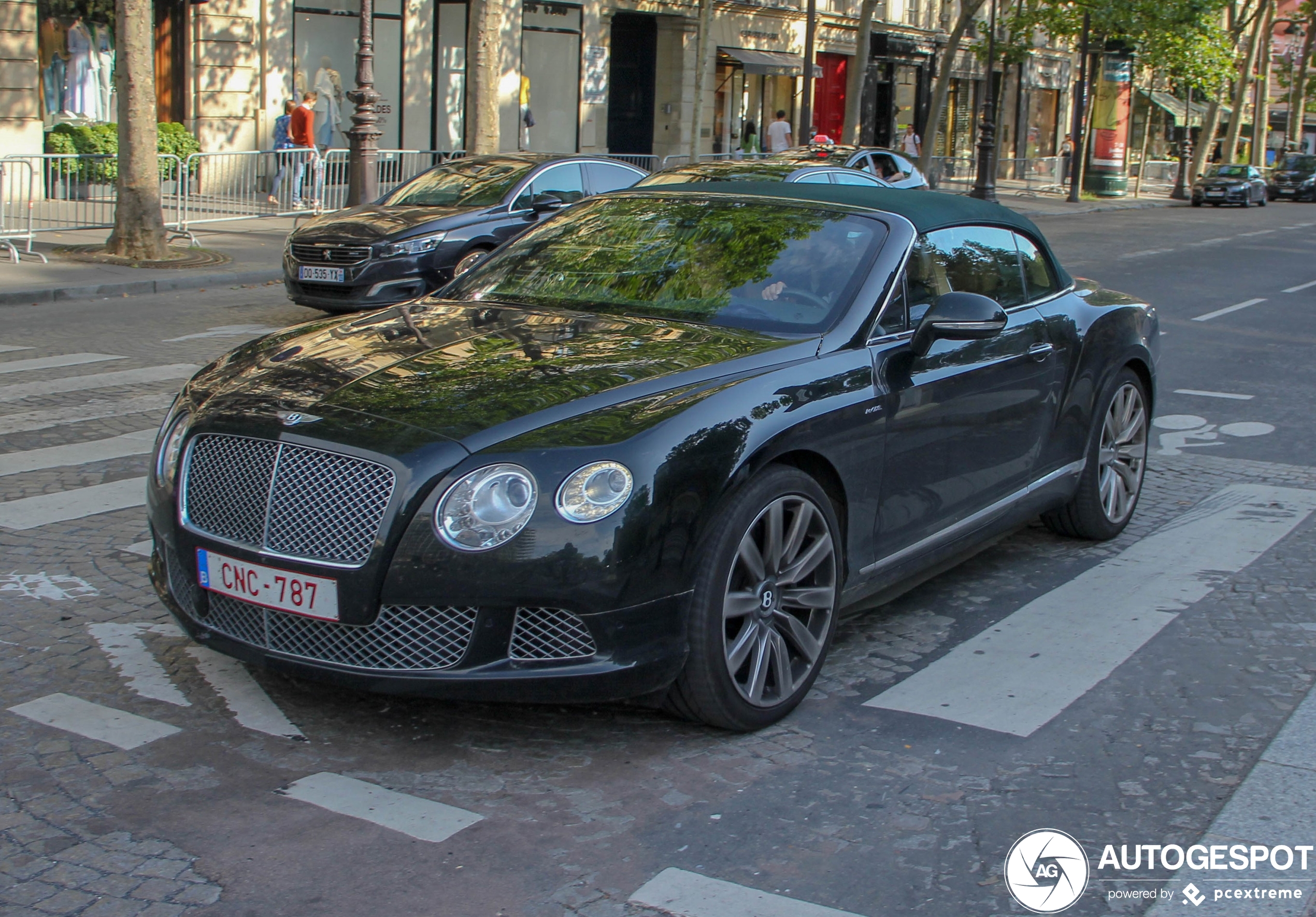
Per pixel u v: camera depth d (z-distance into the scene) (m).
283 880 3.08
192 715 3.97
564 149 30.92
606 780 3.62
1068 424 5.59
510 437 3.56
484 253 5.60
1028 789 3.63
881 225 4.79
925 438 4.55
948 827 3.41
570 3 30.14
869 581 4.44
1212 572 5.63
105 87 22.44
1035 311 5.42
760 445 3.79
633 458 3.54
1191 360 11.73
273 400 3.84
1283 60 69.88
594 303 4.68
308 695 4.13
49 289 13.46
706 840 3.31
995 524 5.16
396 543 3.47
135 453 7.23
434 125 27.89
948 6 45.16
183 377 9.39
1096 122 44.56
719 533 3.70
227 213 18.62
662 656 3.60
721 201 5.07
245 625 3.77
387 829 3.33
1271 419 9.06
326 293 11.87
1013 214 5.60
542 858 3.21
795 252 4.69
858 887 3.11
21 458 7.06
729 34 35.28
